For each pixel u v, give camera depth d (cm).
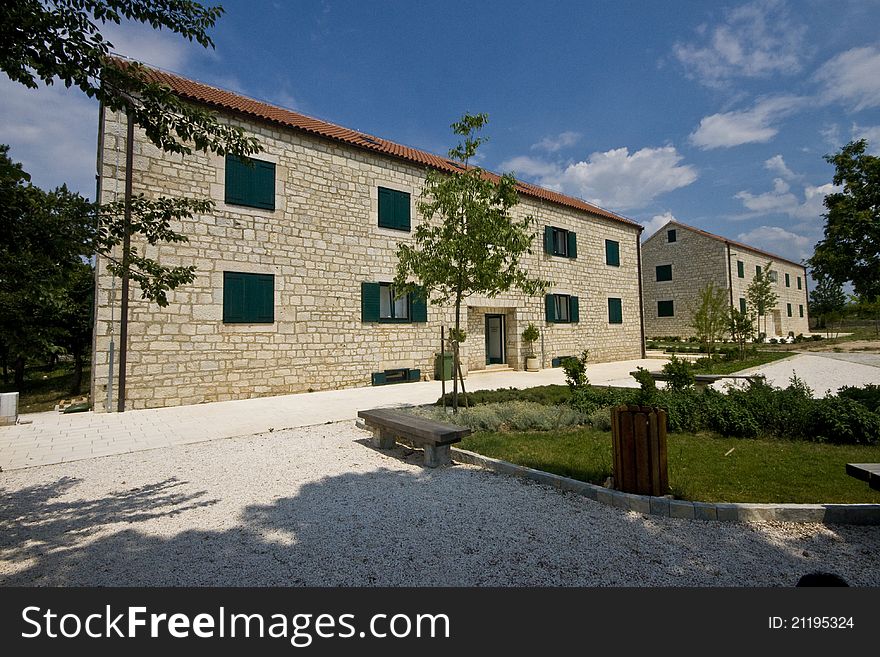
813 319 4462
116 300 847
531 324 1602
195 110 323
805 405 574
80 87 282
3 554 297
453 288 725
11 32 249
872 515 325
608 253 1981
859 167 844
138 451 554
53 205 283
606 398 724
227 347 962
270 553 293
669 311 3072
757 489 380
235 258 980
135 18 296
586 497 384
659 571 266
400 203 1275
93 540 316
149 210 346
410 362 1284
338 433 645
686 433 589
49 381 1427
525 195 1625
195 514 359
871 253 829
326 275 1121
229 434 641
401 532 321
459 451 507
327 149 1138
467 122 692
